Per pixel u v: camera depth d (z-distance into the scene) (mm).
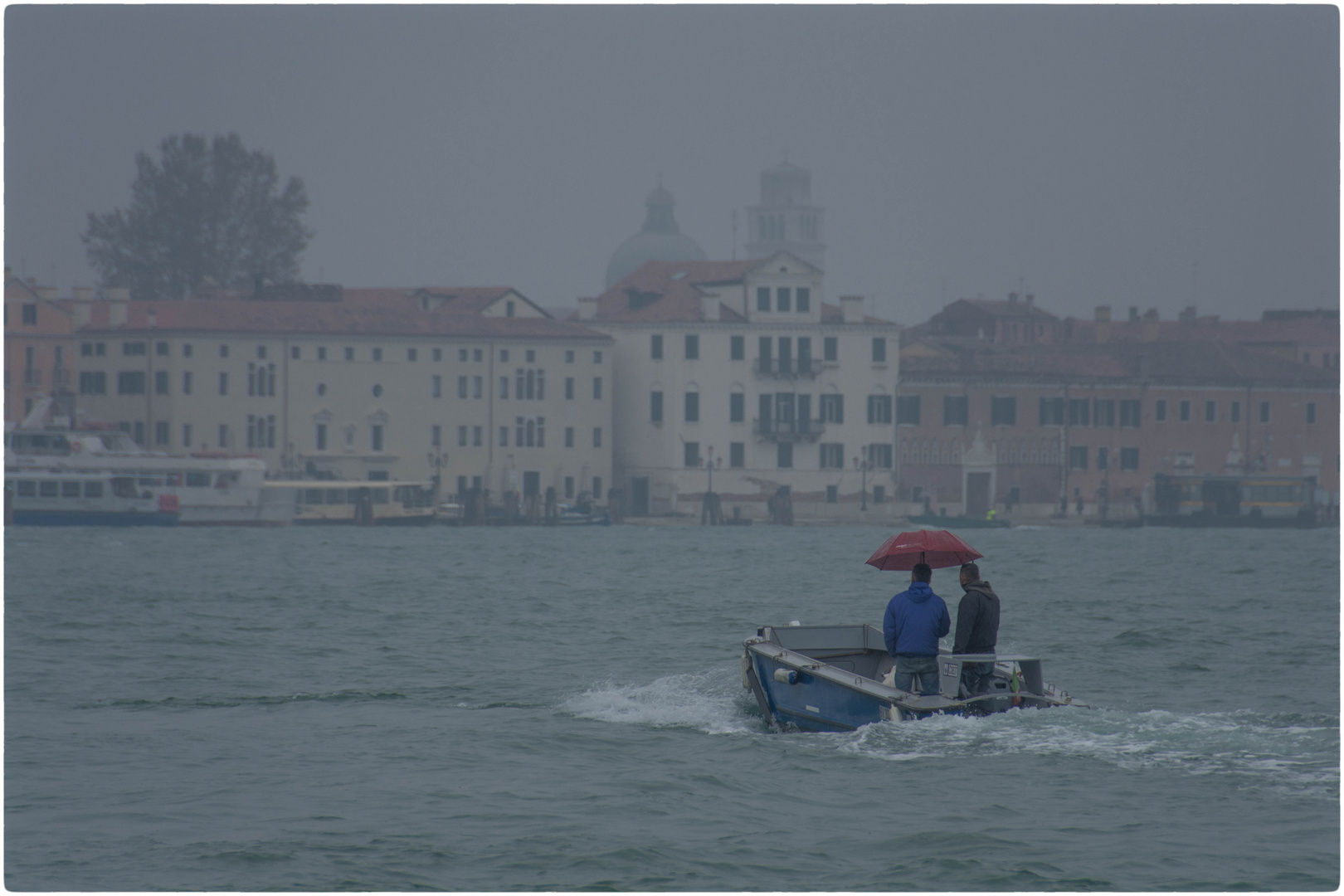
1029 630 155750
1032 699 90062
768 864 64125
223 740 90500
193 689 112812
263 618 170000
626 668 125375
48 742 90062
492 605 190625
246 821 70812
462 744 88562
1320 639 146750
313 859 64812
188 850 66125
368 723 96438
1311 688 114250
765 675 93688
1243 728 86625
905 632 87312
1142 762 80125
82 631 154375
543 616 174125
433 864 64125
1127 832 68000
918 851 65562
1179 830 68375
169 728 95000
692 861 64438
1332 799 73312
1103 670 124000
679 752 85812
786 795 75062
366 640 146875
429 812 72375
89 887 61188
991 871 62750
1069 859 64250
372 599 198875
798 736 89000
